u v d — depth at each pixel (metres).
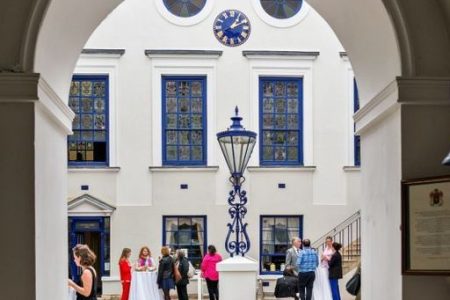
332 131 18.08
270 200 17.97
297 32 18.09
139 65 17.83
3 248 4.56
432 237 4.59
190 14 18.00
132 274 14.09
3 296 4.55
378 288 5.59
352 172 18.03
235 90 18.00
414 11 4.75
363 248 6.20
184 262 14.38
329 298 13.89
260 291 15.94
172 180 17.84
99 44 17.72
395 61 4.93
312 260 13.77
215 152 17.94
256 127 18.02
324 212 17.98
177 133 18.02
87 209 17.55
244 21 18.00
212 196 17.88
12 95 4.55
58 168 5.73
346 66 18.09
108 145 17.77
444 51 4.73
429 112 4.74
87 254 8.54
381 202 5.45
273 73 18.08
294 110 18.23
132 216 17.69
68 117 6.02
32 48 4.63
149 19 17.84
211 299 15.06
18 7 4.62
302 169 17.98
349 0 5.54
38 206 4.75
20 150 4.60
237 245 11.74
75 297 8.54
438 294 4.70
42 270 4.93
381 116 5.33
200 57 17.91
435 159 4.73
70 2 5.07
